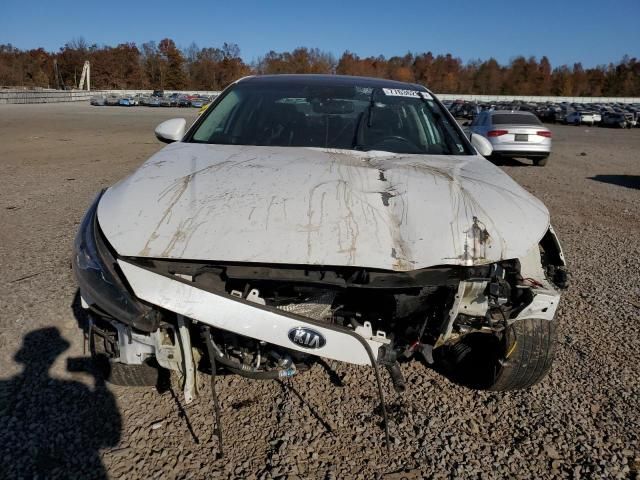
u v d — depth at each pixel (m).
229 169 2.58
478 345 2.96
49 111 39.56
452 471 2.38
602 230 7.09
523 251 2.27
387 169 2.69
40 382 2.89
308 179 2.49
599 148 21.88
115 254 2.21
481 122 15.14
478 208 2.38
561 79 121.94
